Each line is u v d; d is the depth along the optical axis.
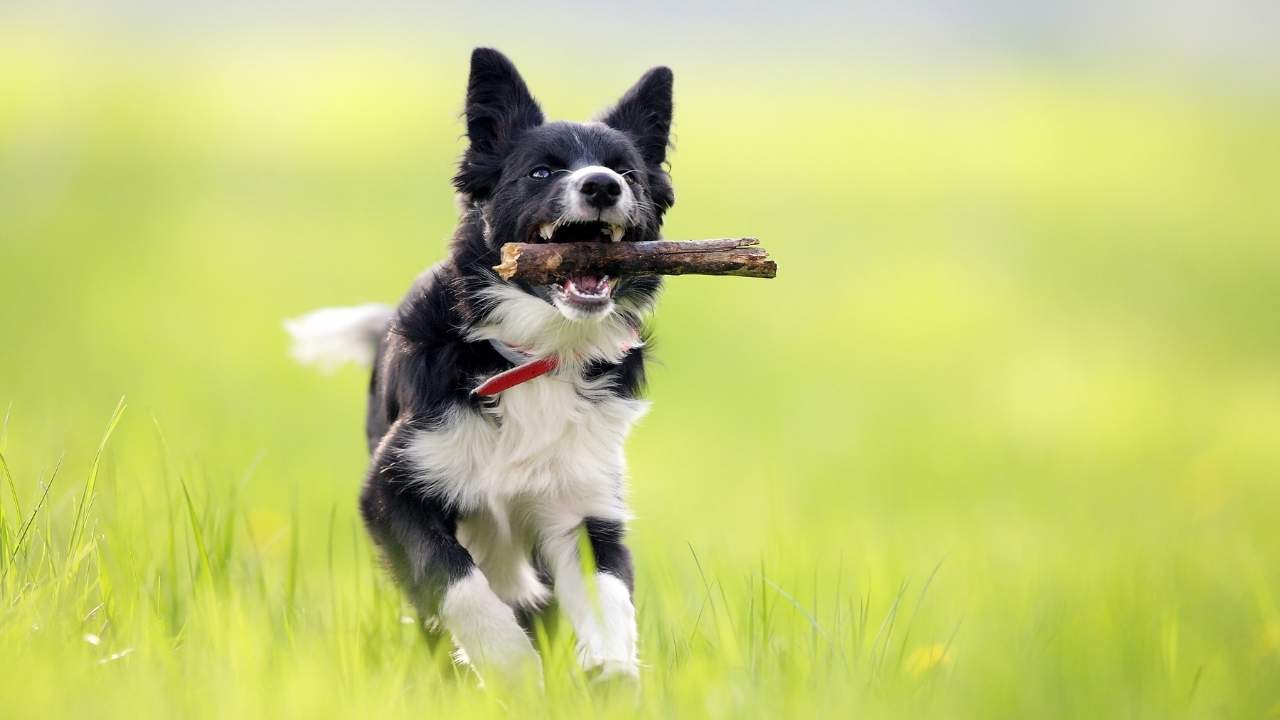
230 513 7.33
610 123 7.59
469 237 7.13
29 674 5.27
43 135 39.59
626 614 6.50
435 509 6.82
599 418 7.06
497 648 6.36
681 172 39.16
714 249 6.52
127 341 16.95
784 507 11.52
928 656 6.56
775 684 5.97
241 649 5.78
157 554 7.38
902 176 41.22
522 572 7.27
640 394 7.29
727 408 16.38
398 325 7.16
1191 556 9.48
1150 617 7.43
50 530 6.57
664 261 6.49
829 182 39.22
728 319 21.89
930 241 30.89
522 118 7.39
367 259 25.12
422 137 44.78
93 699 5.25
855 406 16.77
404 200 33.41
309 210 31.20
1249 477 13.63
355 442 13.09
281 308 20.08
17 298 19.47
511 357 6.93
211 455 11.09
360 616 6.83
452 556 6.66
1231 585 9.02
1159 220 35.88
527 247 6.40
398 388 7.08
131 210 29.50
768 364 19.03
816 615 7.27
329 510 10.40
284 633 6.39
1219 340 22.36
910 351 20.47
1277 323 23.91
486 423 6.88
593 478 7.02
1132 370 19.73
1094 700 6.05
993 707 5.89
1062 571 8.99
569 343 6.93
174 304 19.88
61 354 15.80
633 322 7.17
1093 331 22.66
